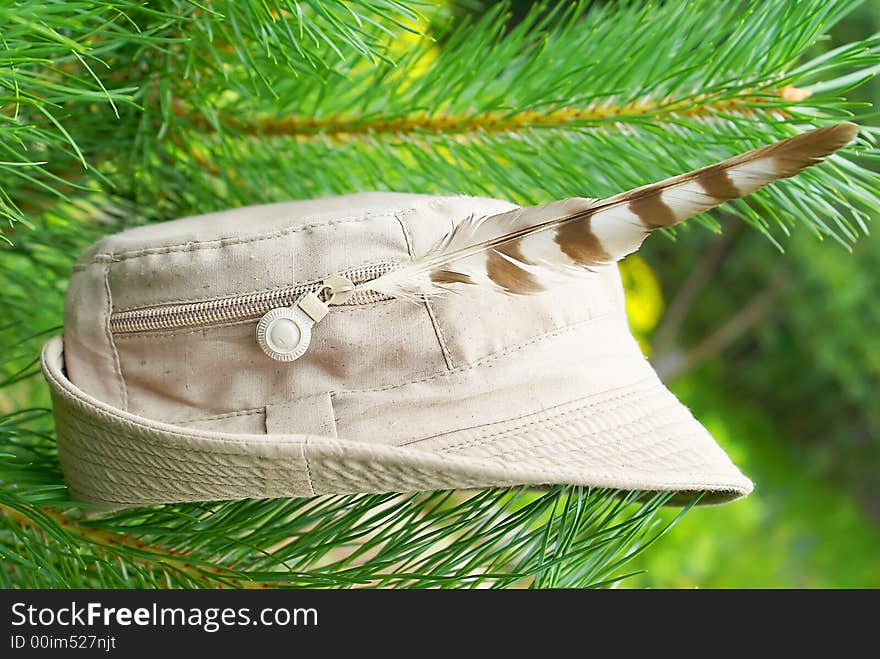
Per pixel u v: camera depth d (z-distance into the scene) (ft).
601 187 1.95
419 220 1.58
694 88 1.89
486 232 1.54
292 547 1.71
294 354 1.53
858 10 5.09
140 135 1.94
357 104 2.06
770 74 1.81
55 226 2.09
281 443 1.49
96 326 1.59
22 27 1.32
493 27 1.97
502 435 1.55
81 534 1.74
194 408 1.57
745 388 6.77
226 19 1.69
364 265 1.55
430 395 1.55
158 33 1.77
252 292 1.54
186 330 1.56
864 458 6.48
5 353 2.12
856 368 6.12
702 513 5.22
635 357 1.71
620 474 1.55
